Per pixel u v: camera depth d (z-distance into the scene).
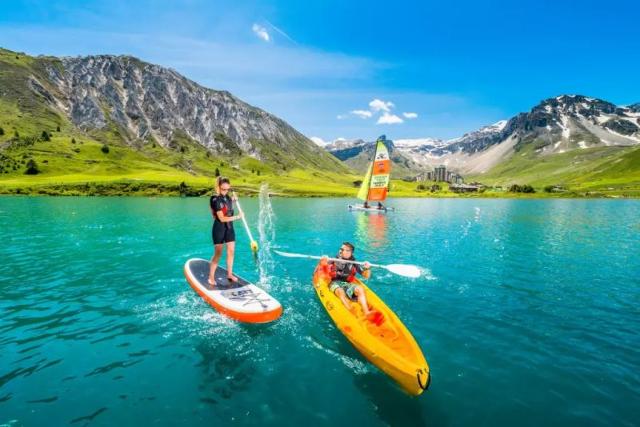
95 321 10.48
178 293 13.02
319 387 7.42
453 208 75.00
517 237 29.73
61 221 36.50
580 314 11.70
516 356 8.84
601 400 7.12
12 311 11.24
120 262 18.19
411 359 7.40
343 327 9.34
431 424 6.41
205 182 140.12
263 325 10.23
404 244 25.88
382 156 67.75
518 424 6.44
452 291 14.00
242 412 6.62
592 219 47.59
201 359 8.41
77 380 7.49
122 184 117.62
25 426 6.11
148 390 7.20
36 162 150.75
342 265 11.47
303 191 148.88
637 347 9.39
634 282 15.58
